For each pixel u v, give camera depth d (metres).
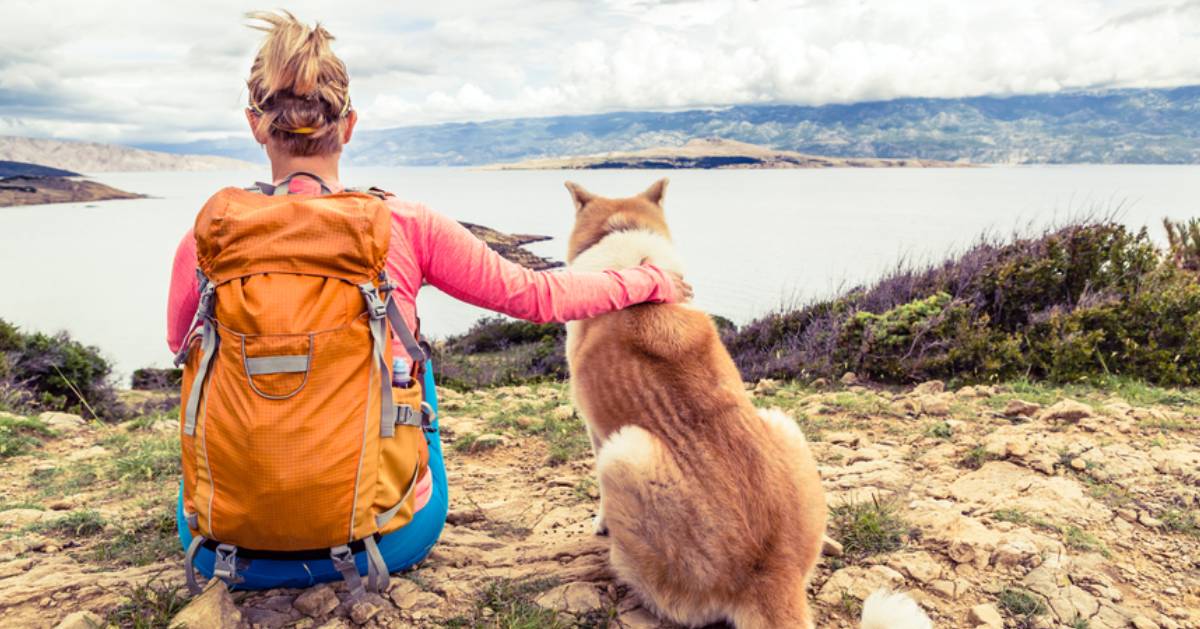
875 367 7.57
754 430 2.49
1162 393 5.81
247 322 1.75
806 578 2.47
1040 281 8.08
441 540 3.07
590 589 2.52
